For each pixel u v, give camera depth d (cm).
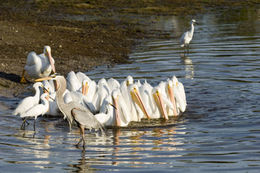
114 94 1248
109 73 1884
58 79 1053
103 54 2366
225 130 1131
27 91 1636
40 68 1755
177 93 1363
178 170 852
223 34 2884
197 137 1080
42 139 1082
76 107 1062
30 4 4762
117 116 1240
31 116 1212
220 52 2245
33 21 3506
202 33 3009
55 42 2572
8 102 1466
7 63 2005
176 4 4791
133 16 4084
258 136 1062
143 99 1354
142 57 2256
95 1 4959
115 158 931
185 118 1284
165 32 3219
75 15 4116
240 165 872
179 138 1080
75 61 2159
